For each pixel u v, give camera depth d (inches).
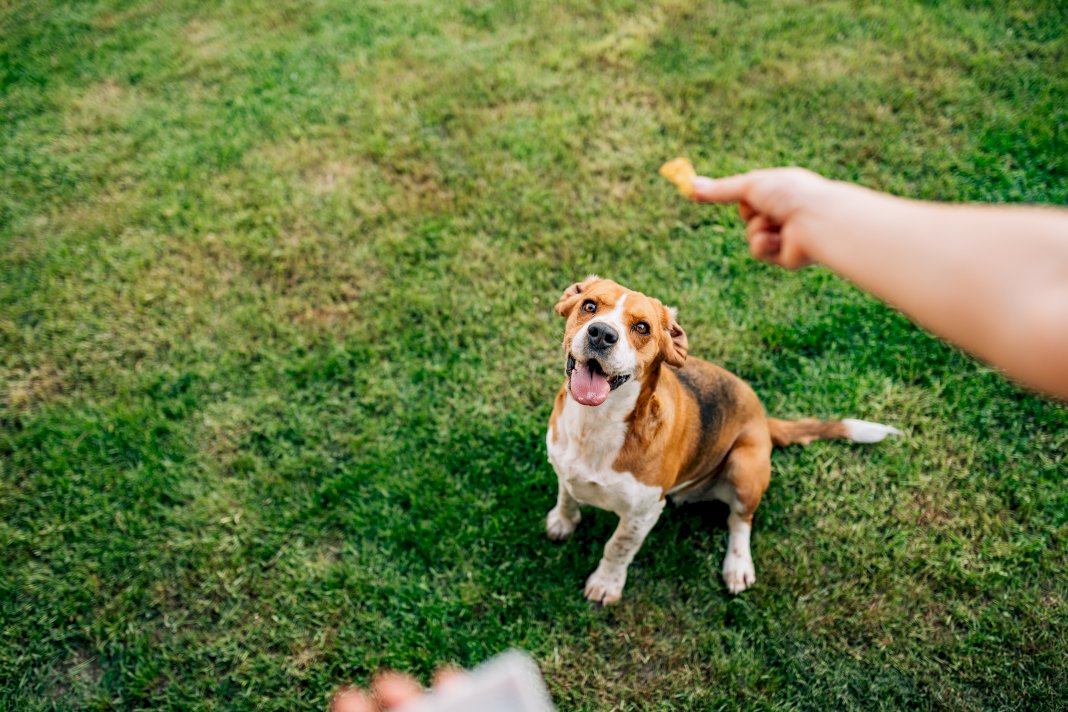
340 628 154.9
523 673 37.4
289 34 286.7
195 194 231.6
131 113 258.7
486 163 233.6
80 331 200.1
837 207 36.9
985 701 146.3
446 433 179.9
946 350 191.0
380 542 165.5
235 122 252.4
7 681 148.9
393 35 282.8
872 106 246.7
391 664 150.8
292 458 176.9
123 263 213.9
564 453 136.7
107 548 164.2
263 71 270.8
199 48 283.4
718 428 149.0
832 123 242.8
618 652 153.1
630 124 243.8
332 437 180.4
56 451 176.6
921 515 169.3
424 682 149.3
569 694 148.2
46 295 207.5
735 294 202.5
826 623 155.4
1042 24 272.1
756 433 158.2
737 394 154.9
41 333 199.8
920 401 184.7
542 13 287.1
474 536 165.3
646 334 116.3
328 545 165.9
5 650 151.5
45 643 152.5
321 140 245.3
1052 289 22.9
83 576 160.1
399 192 228.5
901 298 29.0
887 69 259.4
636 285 204.1
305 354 194.2
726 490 161.0
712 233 215.2
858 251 32.9
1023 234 24.8
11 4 304.7
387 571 161.2
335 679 149.4
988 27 272.7
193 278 210.7
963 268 25.9
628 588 160.2
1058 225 24.4
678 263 209.0
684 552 165.3
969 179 227.1
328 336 197.9
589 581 158.6
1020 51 263.1
